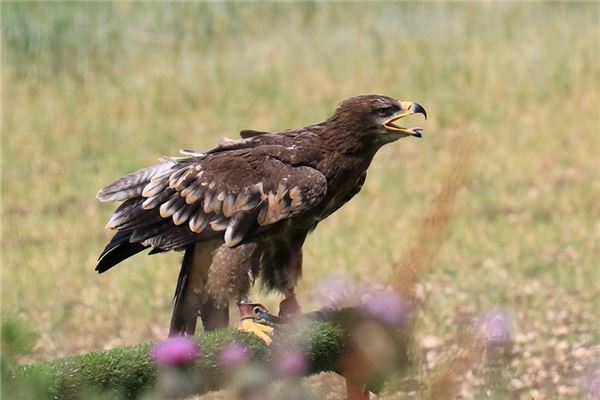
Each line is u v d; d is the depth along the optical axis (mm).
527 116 21219
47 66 23781
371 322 7973
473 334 8031
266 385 8383
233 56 24984
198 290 9867
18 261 15227
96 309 13570
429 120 21172
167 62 24469
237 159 9734
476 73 23266
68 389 7734
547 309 12930
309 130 9844
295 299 9945
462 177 8430
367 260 14453
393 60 24359
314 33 26281
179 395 8180
